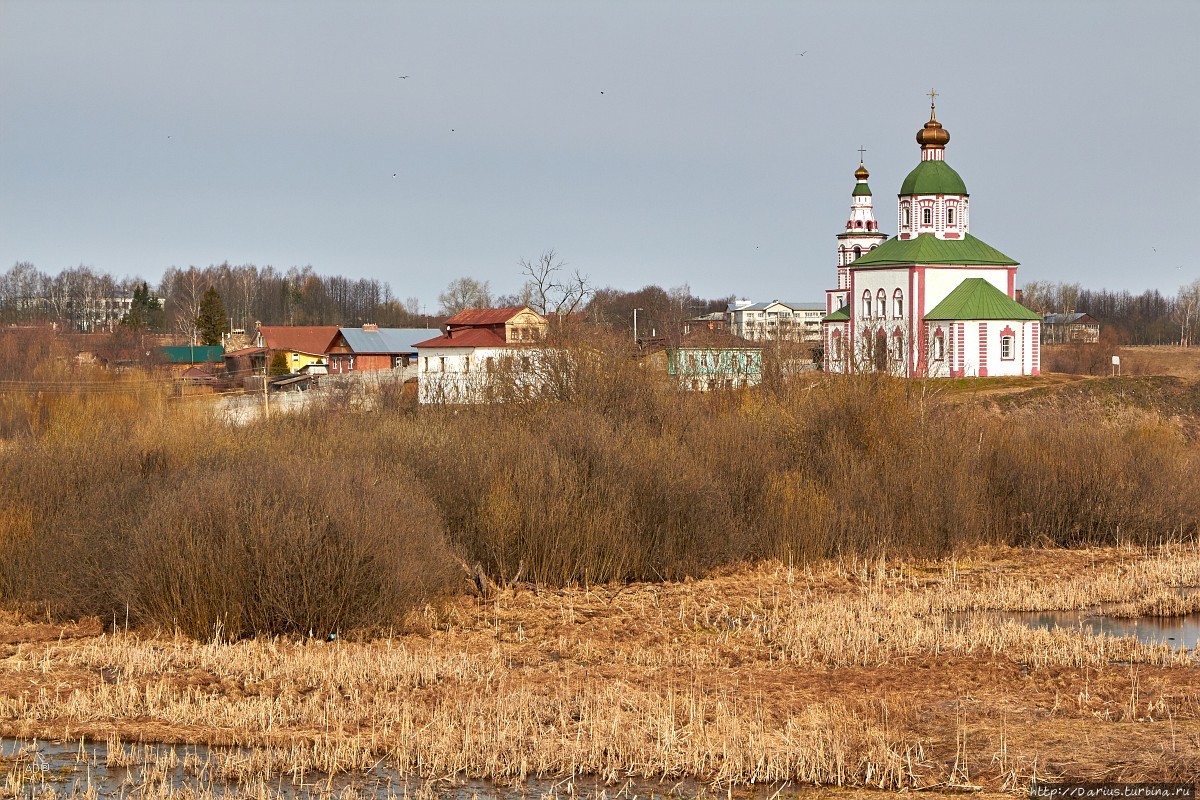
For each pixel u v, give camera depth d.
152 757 39.94
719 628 63.03
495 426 95.56
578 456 81.00
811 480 89.38
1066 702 46.38
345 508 61.75
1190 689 48.34
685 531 79.00
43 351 180.50
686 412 104.56
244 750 40.78
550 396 107.81
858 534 86.94
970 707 45.94
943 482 91.19
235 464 71.69
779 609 67.44
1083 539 96.69
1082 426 105.38
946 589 73.75
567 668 52.41
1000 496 96.81
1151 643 56.81
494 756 39.41
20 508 72.19
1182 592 72.38
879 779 38.44
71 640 58.25
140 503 65.94
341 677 49.19
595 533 76.12
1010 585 74.31
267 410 124.25
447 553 70.19
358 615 60.00
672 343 159.12
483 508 76.06
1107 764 39.47
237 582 58.97
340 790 37.38
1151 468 98.06
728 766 38.94
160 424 91.56
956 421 100.12
